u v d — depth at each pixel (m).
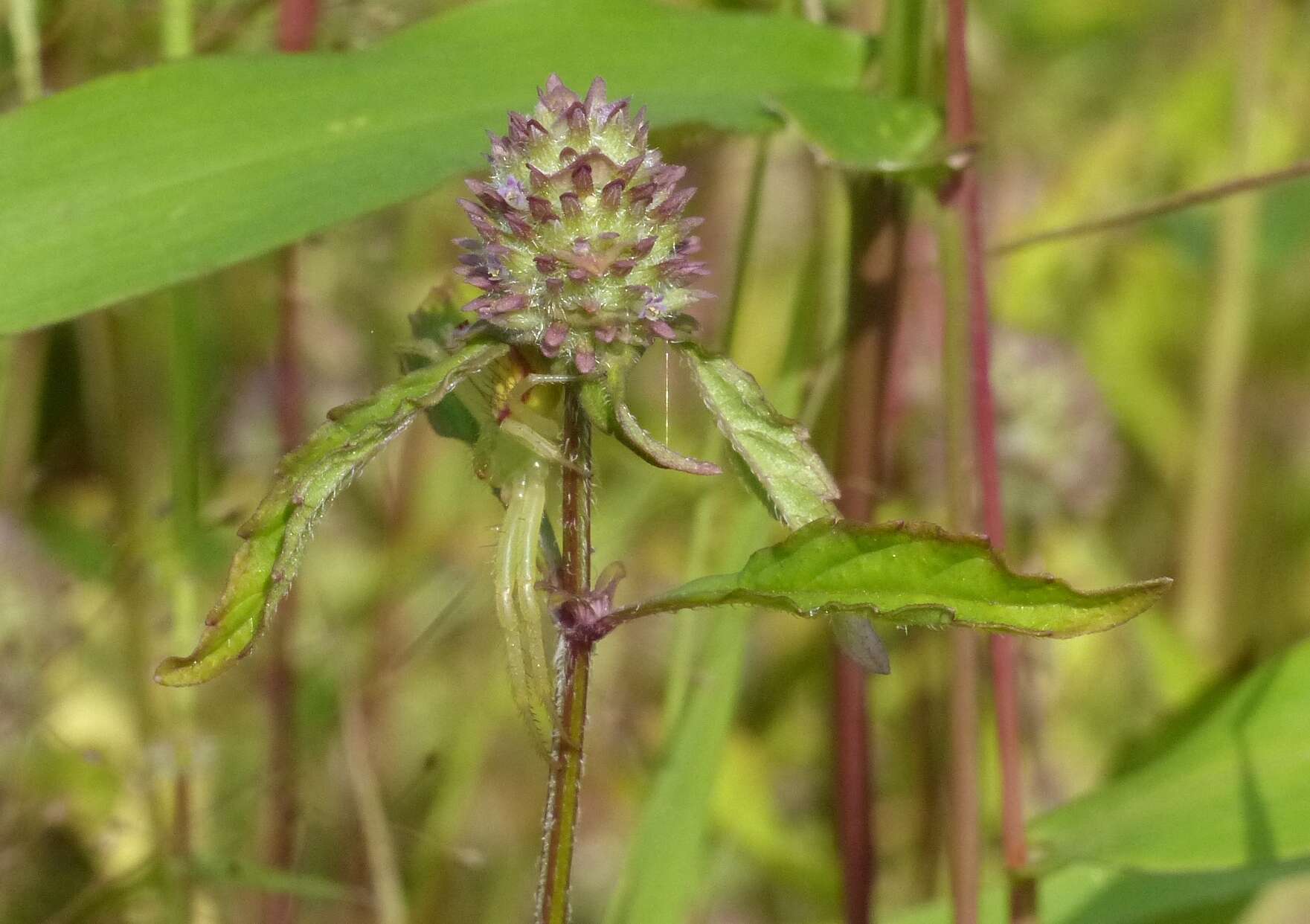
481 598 0.35
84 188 0.27
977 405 0.28
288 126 0.27
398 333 0.35
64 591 0.31
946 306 0.28
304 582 0.35
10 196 0.27
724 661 0.30
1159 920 0.31
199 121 0.27
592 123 0.25
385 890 0.31
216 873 0.30
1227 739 0.29
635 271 0.25
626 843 0.35
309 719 0.33
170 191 0.27
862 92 0.28
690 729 0.30
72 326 0.34
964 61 0.28
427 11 0.31
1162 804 0.29
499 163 0.25
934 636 0.33
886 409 0.30
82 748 0.31
